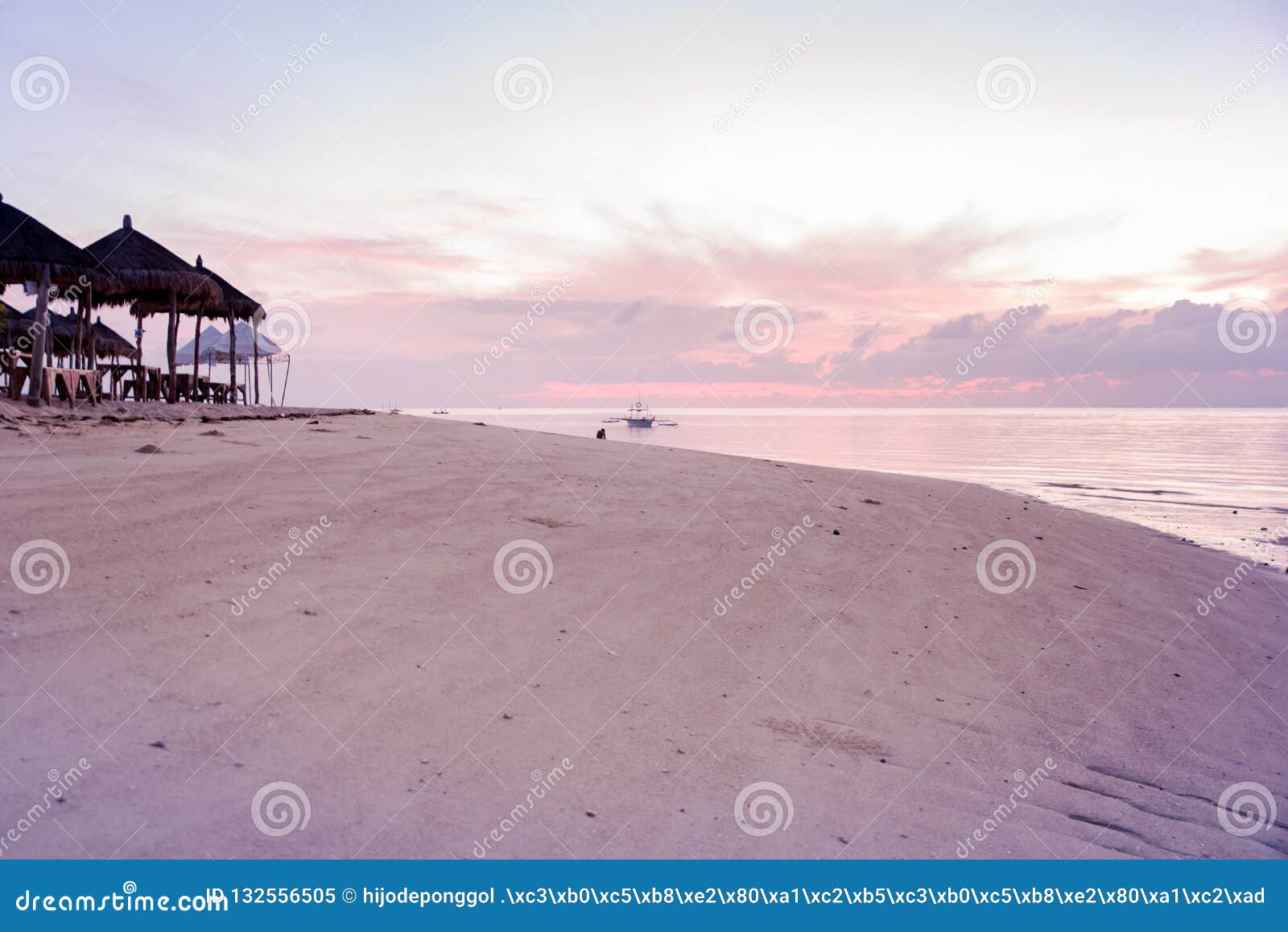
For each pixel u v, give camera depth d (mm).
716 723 3775
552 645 4309
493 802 2914
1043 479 23562
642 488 8492
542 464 9125
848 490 10312
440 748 3205
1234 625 6859
